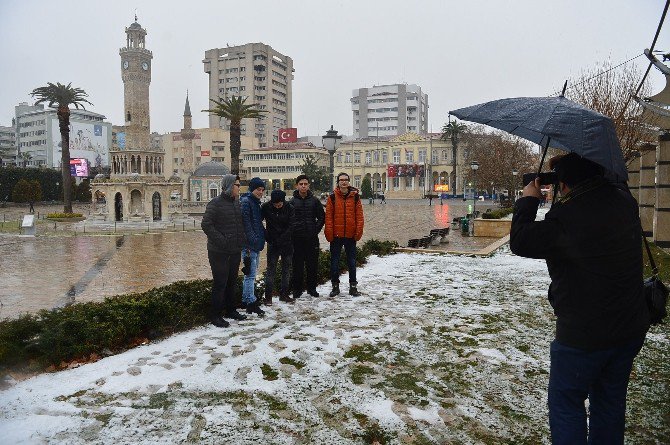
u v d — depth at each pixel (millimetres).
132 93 46469
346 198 7855
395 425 3537
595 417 2588
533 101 2914
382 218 42844
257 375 4461
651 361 4906
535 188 2652
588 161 2504
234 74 140500
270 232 7344
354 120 141375
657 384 4320
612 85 23125
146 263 19031
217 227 6117
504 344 5465
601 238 2336
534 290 8477
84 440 3256
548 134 2555
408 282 9211
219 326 6098
